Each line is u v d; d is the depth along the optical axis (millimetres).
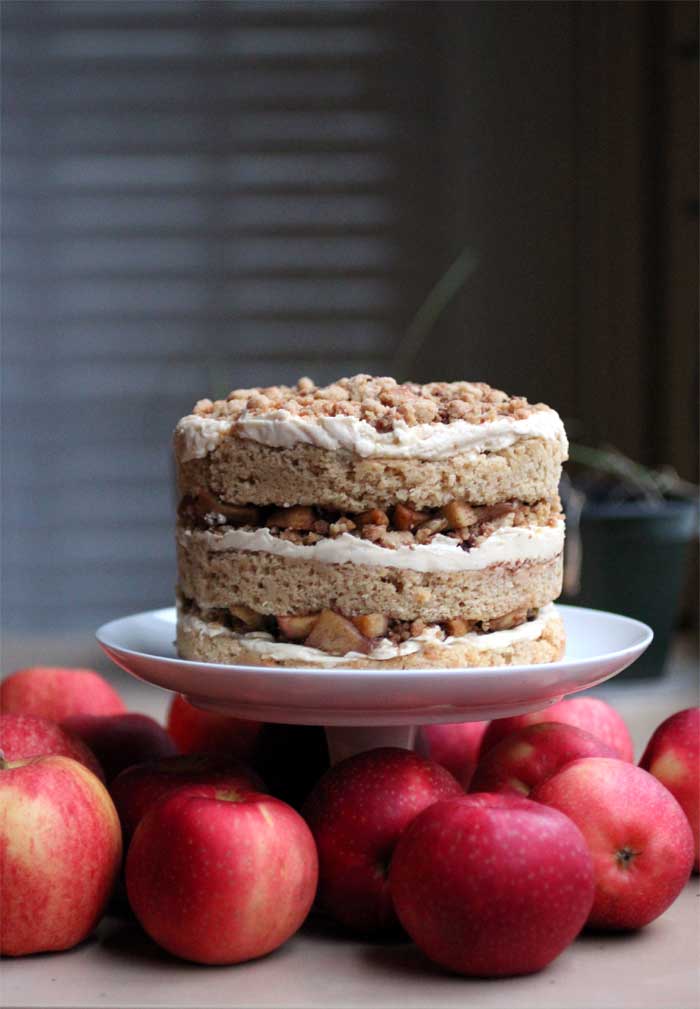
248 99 2215
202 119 2221
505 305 2199
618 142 2059
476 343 2207
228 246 2232
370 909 932
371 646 966
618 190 2068
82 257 2238
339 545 965
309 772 1059
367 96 2201
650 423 2082
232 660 985
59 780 916
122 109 2227
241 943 896
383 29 2189
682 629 1987
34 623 2281
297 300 2230
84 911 912
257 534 977
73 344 2246
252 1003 870
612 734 1079
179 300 2238
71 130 2223
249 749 1098
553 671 939
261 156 2221
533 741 1008
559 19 2154
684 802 1005
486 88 2176
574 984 891
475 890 872
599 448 2131
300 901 909
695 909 985
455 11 2176
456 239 2199
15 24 2213
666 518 1524
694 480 1950
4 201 2230
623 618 1099
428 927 882
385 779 944
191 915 888
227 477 987
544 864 876
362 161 2209
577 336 2189
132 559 2277
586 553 1531
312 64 2207
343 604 967
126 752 1067
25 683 1137
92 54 2221
